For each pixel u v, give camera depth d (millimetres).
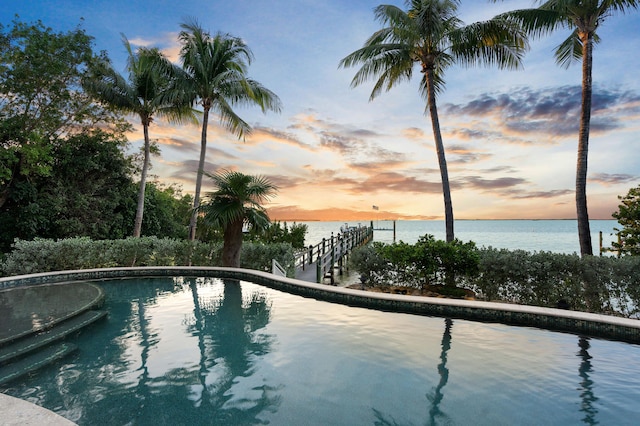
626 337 4078
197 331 4629
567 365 3469
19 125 14094
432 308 5320
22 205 14508
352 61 11211
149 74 15586
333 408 2691
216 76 15219
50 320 4480
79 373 3324
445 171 10672
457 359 3635
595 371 3320
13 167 14367
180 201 26406
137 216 15977
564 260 6035
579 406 2701
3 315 4715
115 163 16969
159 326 4863
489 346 4012
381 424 2461
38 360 3621
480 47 10625
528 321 4719
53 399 2844
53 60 14344
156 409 2689
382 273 7766
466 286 7184
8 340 3744
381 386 3057
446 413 2605
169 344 4141
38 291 6402
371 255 7820
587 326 4332
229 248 9547
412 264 7457
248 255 10219
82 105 16203
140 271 8711
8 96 14383
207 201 9742
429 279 7469
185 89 14703
